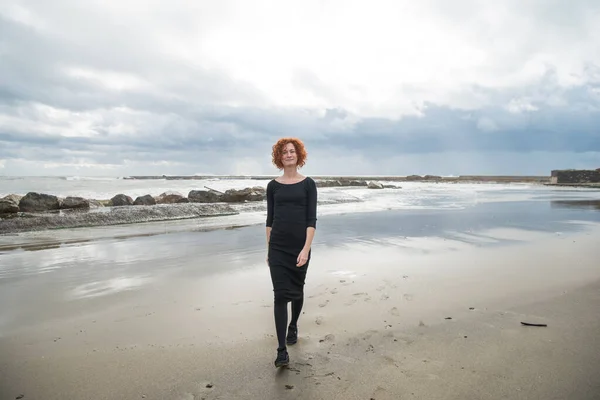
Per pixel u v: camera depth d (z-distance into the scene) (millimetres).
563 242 7656
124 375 2570
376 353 2846
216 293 4445
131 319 3633
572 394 2236
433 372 2537
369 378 2480
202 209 14148
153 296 4352
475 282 4762
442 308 3826
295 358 2789
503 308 3799
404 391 2314
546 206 16875
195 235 9109
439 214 13578
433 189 37219
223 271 5520
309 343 3053
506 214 13398
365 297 4207
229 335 3236
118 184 47219
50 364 2740
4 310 3910
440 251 6816
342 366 2652
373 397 2260
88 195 24141
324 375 2533
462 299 4102
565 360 2664
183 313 3783
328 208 16406
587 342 2953
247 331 3320
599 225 10234
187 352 2910
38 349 2988
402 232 9164
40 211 13852
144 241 8227
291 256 2928
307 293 4383
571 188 39656
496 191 33000
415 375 2504
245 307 3955
